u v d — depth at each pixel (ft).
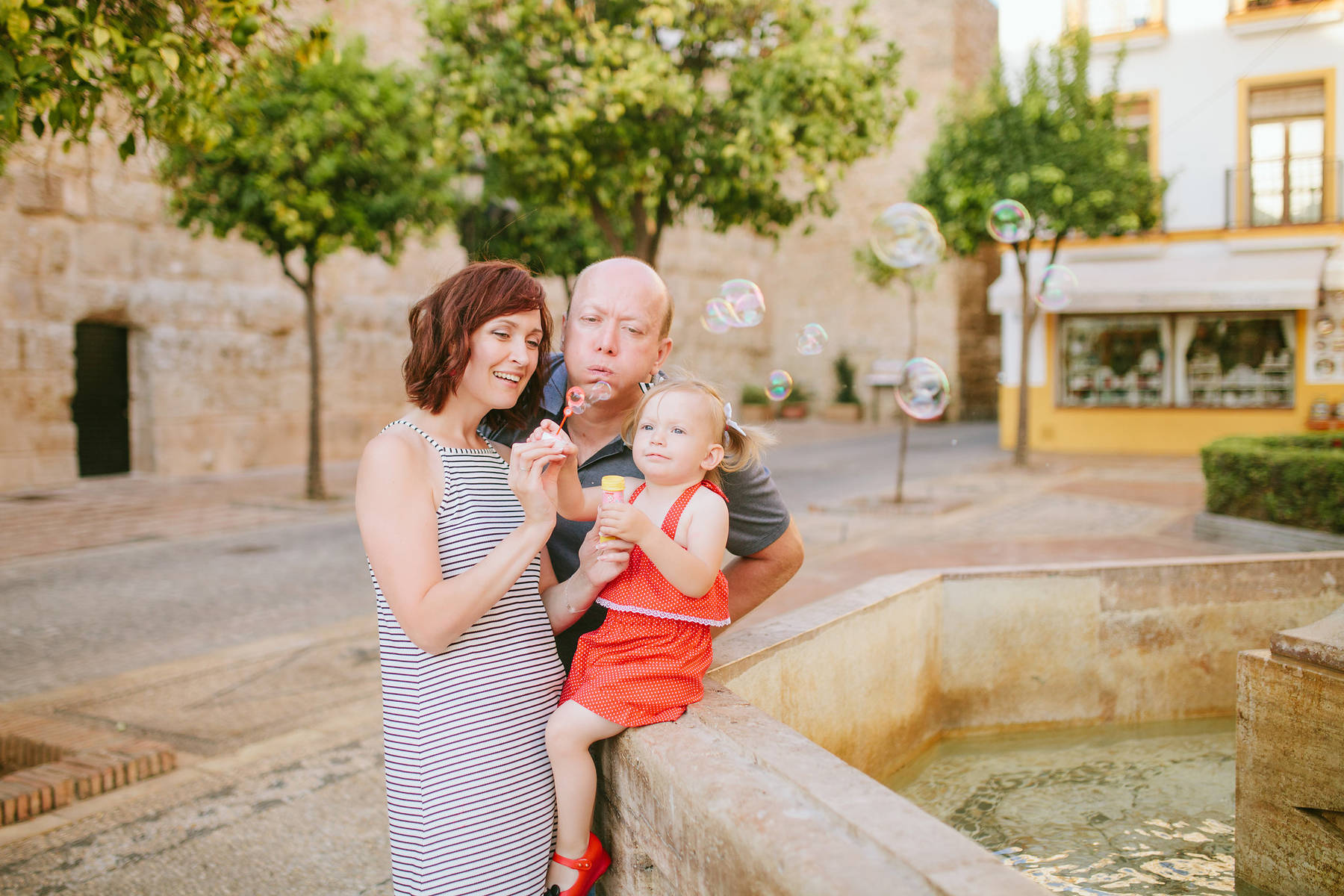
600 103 26.71
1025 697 11.83
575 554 6.63
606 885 6.07
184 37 10.56
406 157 33.63
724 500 5.92
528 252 43.11
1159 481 42.29
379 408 53.21
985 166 44.21
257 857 9.66
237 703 14.78
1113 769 10.80
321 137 31.73
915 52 79.56
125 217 42.32
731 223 31.14
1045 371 57.06
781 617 9.38
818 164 28.68
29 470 39.86
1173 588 12.11
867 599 10.16
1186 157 52.49
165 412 44.06
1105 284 53.26
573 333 6.07
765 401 84.58
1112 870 8.54
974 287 83.76
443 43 29.25
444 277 6.17
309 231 31.58
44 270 39.86
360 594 22.56
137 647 18.17
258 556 27.17
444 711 5.28
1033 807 9.80
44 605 21.62
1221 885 8.36
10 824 10.44
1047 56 50.47
